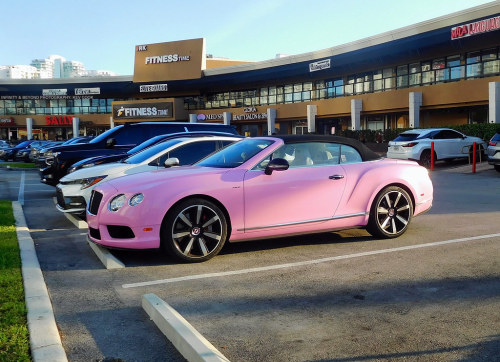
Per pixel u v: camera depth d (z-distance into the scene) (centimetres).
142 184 541
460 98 2559
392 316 376
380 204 645
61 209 828
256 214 568
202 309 401
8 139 5781
